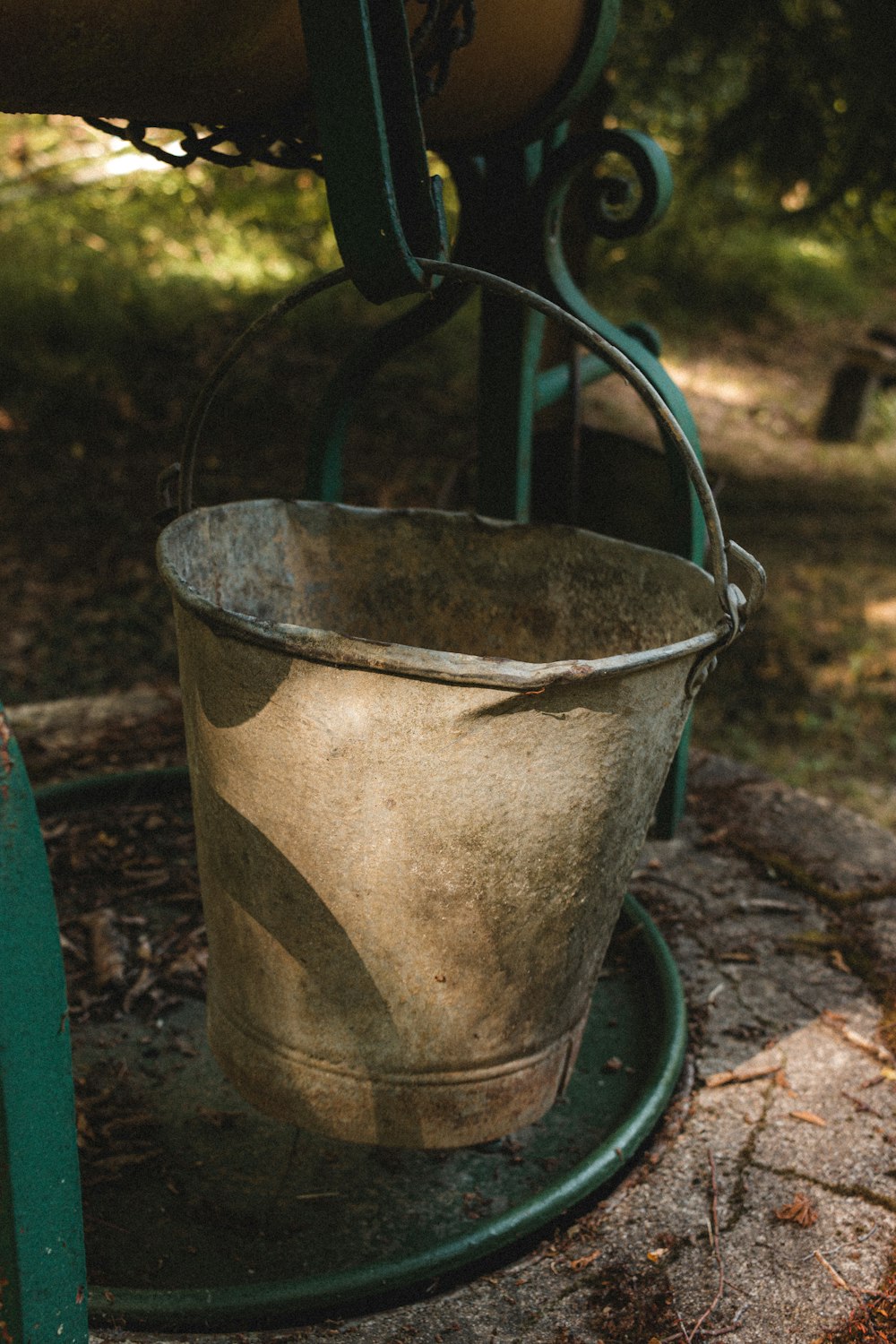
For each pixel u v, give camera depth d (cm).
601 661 140
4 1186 116
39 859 114
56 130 756
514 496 265
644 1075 216
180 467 184
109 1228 179
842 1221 176
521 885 152
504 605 213
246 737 148
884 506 708
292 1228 181
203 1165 193
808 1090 205
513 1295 163
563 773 146
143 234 831
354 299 796
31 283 698
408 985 156
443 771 141
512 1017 163
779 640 504
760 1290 163
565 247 434
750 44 496
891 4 447
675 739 164
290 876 153
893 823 370
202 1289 160
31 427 593
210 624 144
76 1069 213
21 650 435
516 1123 173
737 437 808
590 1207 183
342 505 205
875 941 249
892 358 813
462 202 247
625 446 296
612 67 602
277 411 646
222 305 750
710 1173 185
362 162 145
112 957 238
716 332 1006
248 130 170
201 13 136
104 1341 152
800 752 423
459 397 704
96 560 503
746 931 253
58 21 123
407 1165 195
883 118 471
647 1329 157
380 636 215
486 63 180
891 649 509
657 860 278
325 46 141
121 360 664
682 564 190
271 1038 168
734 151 516
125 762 309
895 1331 157
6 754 110
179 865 275
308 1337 155
